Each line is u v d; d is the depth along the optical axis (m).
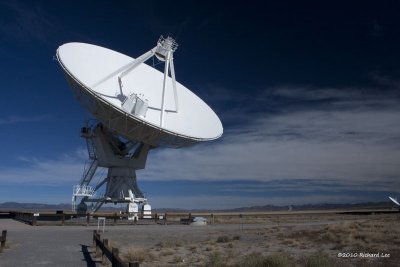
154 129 43.22
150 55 45.69
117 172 52.44
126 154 52.84
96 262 16.25
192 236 30.22
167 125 46.44
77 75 41.81
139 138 45.28
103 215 52.00
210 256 17.55
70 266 15.27
